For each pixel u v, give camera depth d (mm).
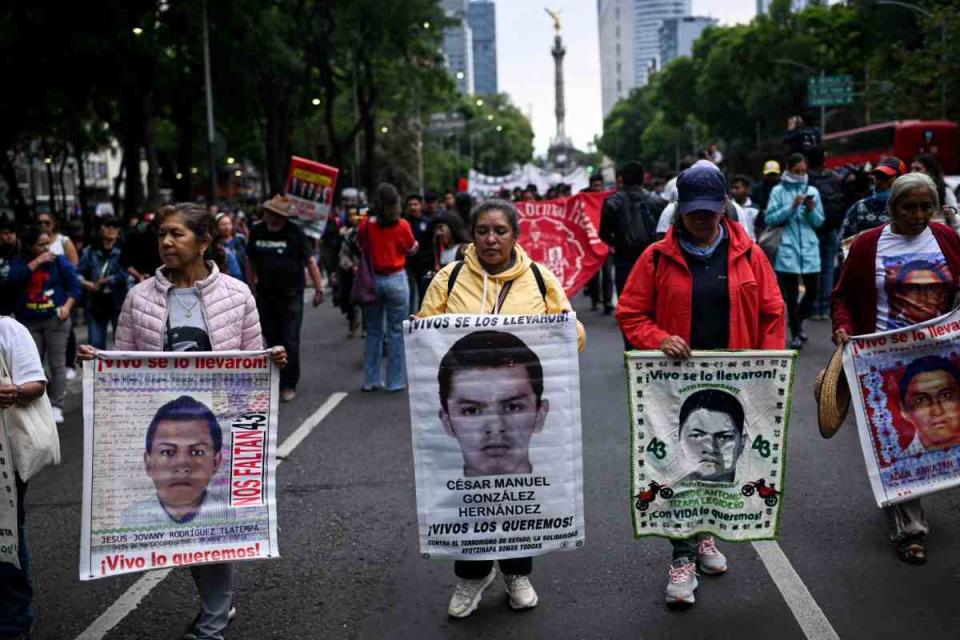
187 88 32656
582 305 15805
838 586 4508
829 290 12406
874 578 4578
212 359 4016
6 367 3871
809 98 53688
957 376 4680
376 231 9305
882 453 4664
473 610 4383
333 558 5105
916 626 4090
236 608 4531
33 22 21250
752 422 4238
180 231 4074
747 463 4246
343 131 60094
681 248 4438
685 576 4355
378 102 45562
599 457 6734
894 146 34062
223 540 4023
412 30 37562
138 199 32312
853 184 12898
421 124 71375
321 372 10875
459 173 105312
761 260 4477
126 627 4387
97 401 3941
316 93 40781
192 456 4012
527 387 4164
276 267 9094
